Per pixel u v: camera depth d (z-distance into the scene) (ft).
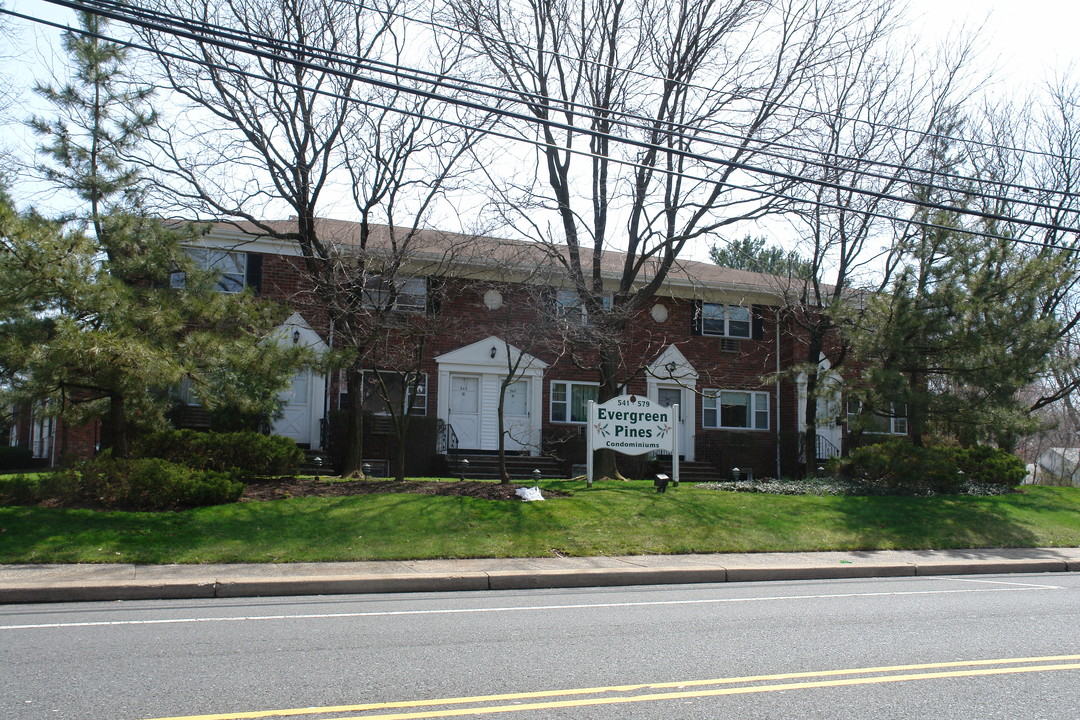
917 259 63.05
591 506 50.88
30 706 17.39
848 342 65.62
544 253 69.56
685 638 25.04
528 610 30.17
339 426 69.51
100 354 40.29
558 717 17.10
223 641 24.02
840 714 17.54
